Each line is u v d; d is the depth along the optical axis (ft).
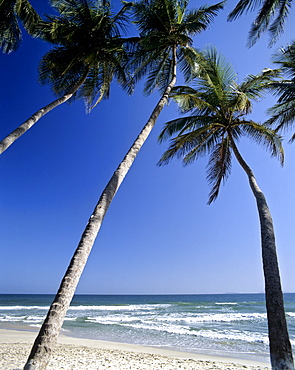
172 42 32.60
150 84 36.11
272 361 14.10
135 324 68.85
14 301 204.95
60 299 12.78
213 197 33.96
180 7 33.76
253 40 31.73
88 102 37.91
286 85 27.71
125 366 26.94
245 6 29.94
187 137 31.81
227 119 31.65
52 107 31.58
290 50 31.48
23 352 31.24
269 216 20.43
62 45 34.78
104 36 33.81
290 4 30.45
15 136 27.02
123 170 20.17
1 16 37.68
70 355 31.76
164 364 28.53
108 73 35.86
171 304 158.92
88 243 14.97
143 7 31.65
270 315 15.31
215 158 34.78
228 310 112.78
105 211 17.07
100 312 105.40
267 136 31.24
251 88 32.42
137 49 34.17
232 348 41.04
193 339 48.70
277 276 16.57
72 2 31.65
